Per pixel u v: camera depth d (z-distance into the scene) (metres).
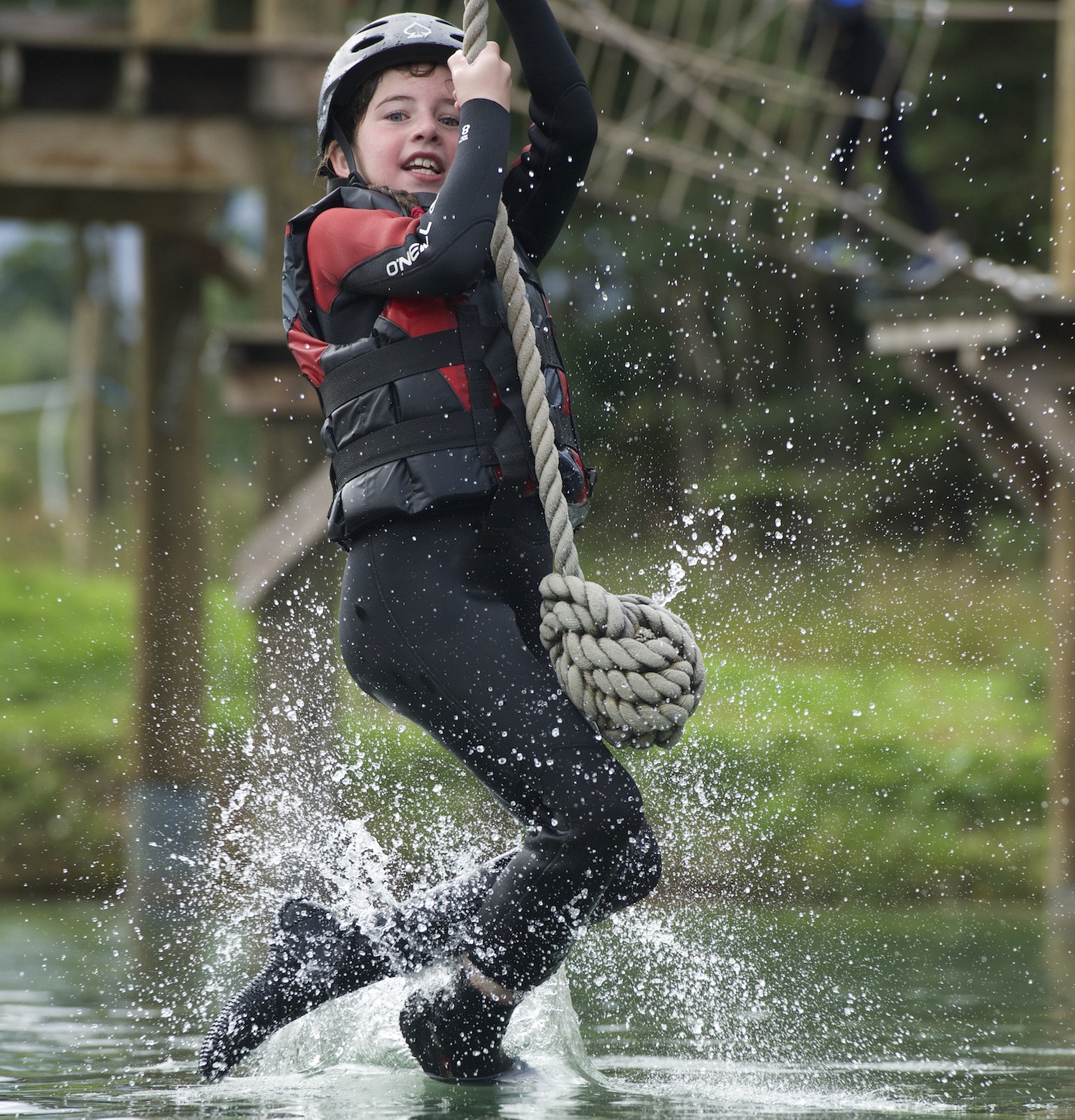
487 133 10.43
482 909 10.80
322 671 24.92
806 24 31.47
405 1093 11.08
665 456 65.06
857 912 25.61
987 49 62.78
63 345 143.38
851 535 56.91
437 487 10.26
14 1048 13.44
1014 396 24.98
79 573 75.00
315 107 25.41
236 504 84.56
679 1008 15.49
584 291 71.50
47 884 31.22
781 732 32.84
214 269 32.16
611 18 35.06
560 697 10.42
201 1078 11.77
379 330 10.47
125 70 25.14
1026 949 20.45
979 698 40.06
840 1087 11.48
